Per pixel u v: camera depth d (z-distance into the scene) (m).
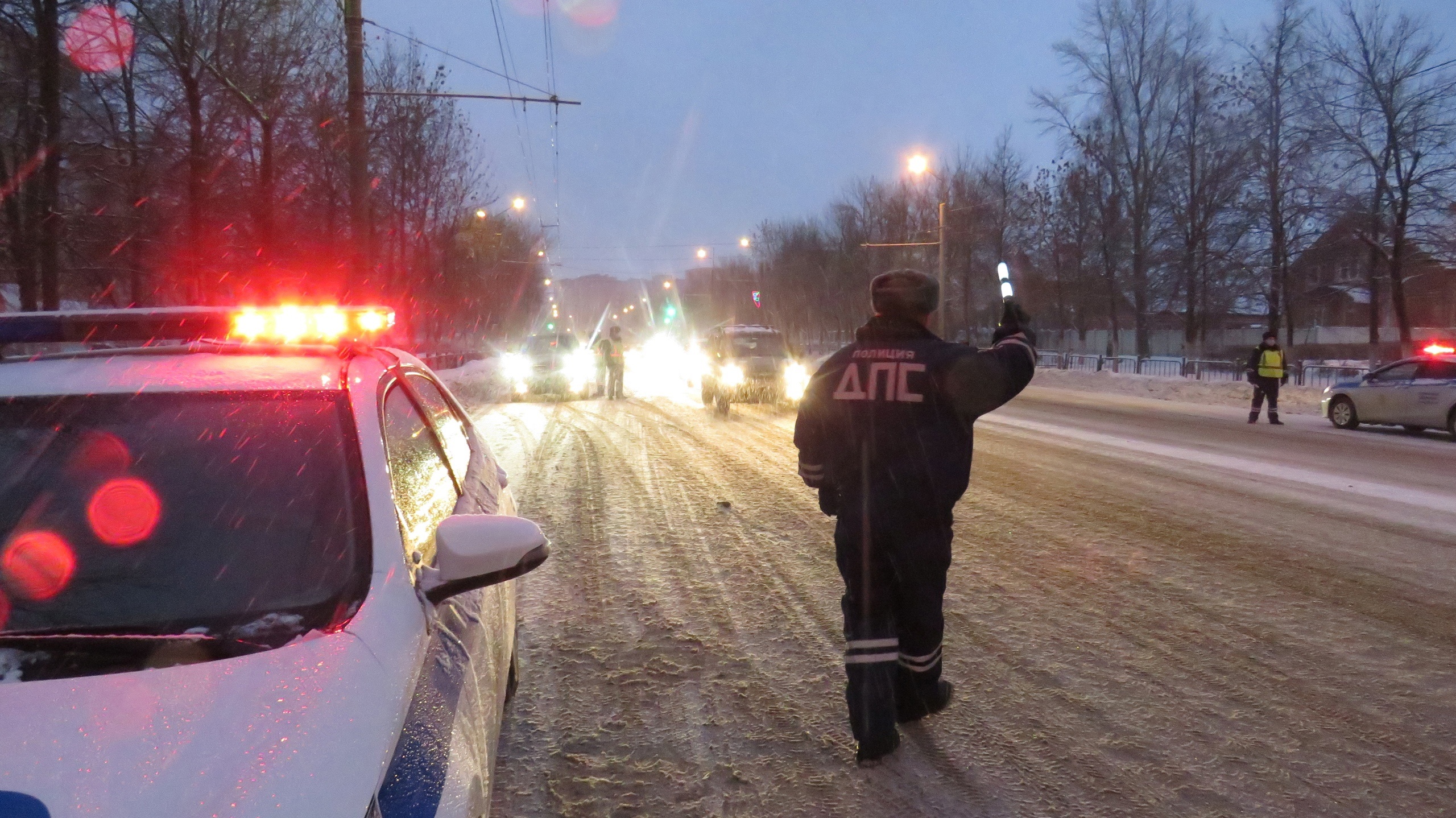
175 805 1.47
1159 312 49.81
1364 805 3.39
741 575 6.27
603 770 3.61
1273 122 33.41
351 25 14.75
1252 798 3.43
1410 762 3.70
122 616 2.04
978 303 54.62
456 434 3.98
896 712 3.81
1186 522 7.89
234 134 17.78
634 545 7.08
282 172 19.16
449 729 1.96
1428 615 5.45
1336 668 4.66
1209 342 51.19
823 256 67.81
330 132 19.70
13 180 13.84
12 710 1.66
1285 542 7.18
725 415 17.44
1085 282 48.31
